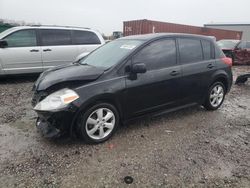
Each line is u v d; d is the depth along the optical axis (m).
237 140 4.21
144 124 4.73
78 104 3.59
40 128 3.92
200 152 3.74
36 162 3.36
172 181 3.04
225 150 3.83
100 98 3.79
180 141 4.08
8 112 5.29
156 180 3.04
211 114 5.45
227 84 5.73
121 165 3.34
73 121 3.65
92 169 3.23
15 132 4.27
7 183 2.93
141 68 3.96
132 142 3.99
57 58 8.65
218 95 5.66
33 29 8.31
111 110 3.97
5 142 3.90
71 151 3.66
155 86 4.38
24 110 5.43
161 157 3.56
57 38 8.65
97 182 2.98
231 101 6.69
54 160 3.42
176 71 4.66
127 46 4.45
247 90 8.22
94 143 3.88
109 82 3.88
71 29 8.89
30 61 8.27
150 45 4.41
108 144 3.91
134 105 4.22
